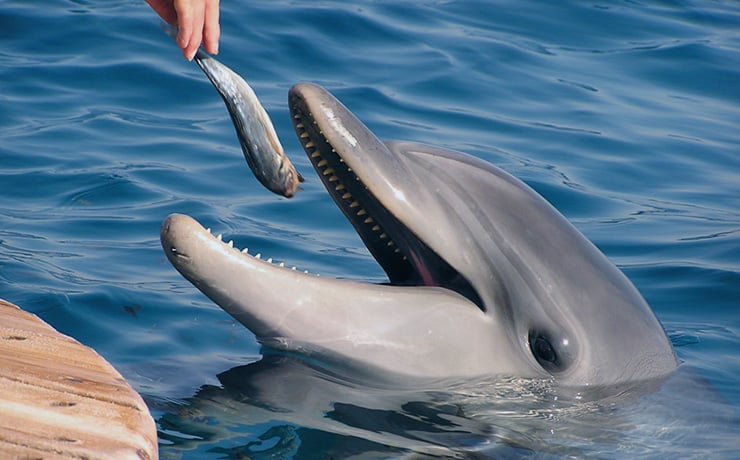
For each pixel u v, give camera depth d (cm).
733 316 966
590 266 764
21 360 580
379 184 707
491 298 735
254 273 696
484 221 738
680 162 1314
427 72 1480
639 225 1148
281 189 705
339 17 1591
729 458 706
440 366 726
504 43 1605
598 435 725
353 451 686
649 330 780
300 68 1452
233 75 693
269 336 720
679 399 757
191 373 763
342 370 727
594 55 1616
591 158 1302
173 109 1324
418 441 703
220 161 1199
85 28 1489
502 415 727
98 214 1065
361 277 982
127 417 543
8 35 1456
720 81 1559
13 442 501
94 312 870
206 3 695
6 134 1213
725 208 1205
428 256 732
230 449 671
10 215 1051
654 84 1541
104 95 1337
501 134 1338
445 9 1703
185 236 677
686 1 1847
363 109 1355
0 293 889
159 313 876
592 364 743
